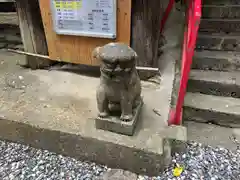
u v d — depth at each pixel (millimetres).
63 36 2879
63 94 2779
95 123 2238
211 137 2668
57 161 2355
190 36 1847
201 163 2299
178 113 2270
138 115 2334
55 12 2715
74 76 3133
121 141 2123
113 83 1957
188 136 2678
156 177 2158
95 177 2182
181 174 2176
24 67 3350
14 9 3787
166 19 3414
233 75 3023
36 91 2836
